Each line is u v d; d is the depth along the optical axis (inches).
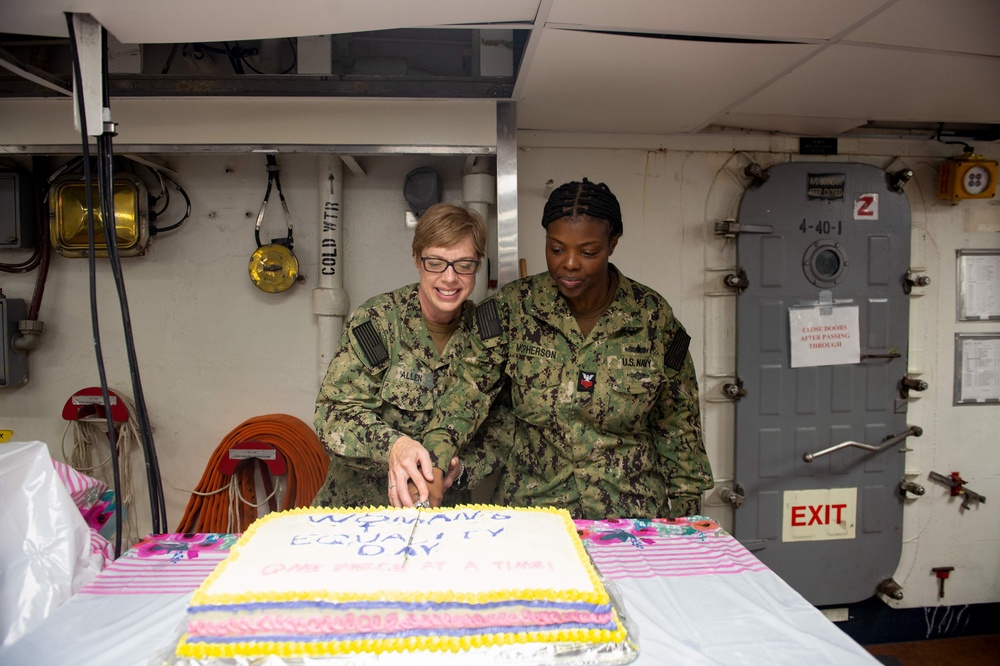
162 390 82.4
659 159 87.4
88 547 42.1
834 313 88.1
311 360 82.9
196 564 42.4
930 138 91.0
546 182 86.3
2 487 38.4
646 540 46.2
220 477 78.3
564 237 50.8
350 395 55.2
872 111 78.9
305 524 40.9
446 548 37.1
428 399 58.6
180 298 81.9
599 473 55.4
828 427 89.2
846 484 90.1
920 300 92.2
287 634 31.2
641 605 36.2
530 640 31.7
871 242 88.5
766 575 40.4
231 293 82.2
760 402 88.2
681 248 88.4
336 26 51.1
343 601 31.3
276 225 81.5
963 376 93.3
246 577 33.1
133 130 66.4
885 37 54.9
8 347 78.0
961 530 94.1
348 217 82.2
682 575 40.3
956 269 92.7
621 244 87.7
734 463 89.1
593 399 54.4
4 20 47.6
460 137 68.5
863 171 88.0
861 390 89.2
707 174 88.2
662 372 55.6
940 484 93.4
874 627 93.7
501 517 42.4
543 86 67.0
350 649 30.9
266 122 66.9
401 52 78.7
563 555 36.5
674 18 50.7
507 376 59.3
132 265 81.5
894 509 91.3
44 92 65.4
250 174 81.3
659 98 71.6
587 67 61.6
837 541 90.4
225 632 31.1
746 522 89.1
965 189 88.8
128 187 77.7
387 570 34.1
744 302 87.3
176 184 80.7
